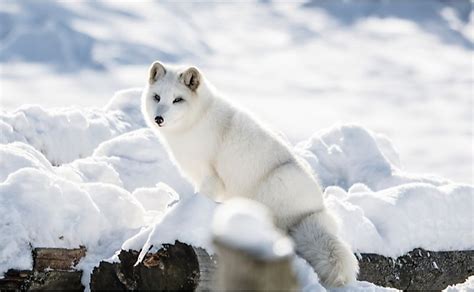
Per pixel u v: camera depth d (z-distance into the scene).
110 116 17.97
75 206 11.21
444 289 13.49
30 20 171.12
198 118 12.23
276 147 11.98
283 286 5.75
